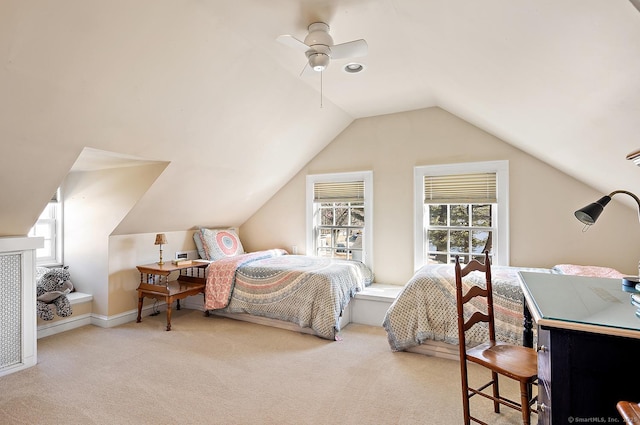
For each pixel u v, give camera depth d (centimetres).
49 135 238
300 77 308
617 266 319
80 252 390
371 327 365
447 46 206
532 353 185
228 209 466
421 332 286
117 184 363
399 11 195
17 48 179
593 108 173
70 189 399
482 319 201
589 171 278
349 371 263
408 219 411
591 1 106
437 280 293
